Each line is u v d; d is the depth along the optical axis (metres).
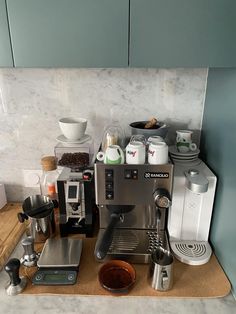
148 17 0.66
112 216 0.88
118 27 0.67
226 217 0.83
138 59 0.70
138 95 1.07
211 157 0.98
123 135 1.04
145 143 0.86
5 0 0.65
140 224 0.96
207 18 0.66
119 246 0.88
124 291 0.74
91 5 0.65
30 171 1.20
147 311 0.71
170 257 0.78
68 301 0.74
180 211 0.89
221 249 0.87
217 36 0.68
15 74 1.05
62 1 0.65
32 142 1.15
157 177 0.81
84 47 0.69
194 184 0.80
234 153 0.77
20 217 0.97
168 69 1.03
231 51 0.69
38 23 0.67
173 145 1.10
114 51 0.69
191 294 0.76
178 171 0.90
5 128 1.13
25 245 0.85
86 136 1.05
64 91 1.07
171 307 0.72
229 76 0.80
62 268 0.82
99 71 1.04
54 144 1.15
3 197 1.18
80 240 0.95
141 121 1.09
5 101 1.09
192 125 1.11
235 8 0.65
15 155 1.17
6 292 0.76
